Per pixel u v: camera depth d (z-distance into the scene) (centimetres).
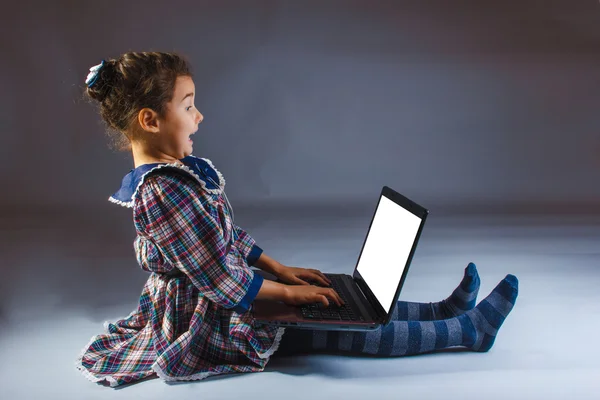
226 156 474
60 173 454
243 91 470
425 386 171
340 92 477
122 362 178
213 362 178
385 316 166
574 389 170
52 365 187
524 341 204
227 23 462
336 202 446
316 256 307
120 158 458
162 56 166
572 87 497
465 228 373
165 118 164
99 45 451
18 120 446
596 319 225
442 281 270
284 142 477
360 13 470
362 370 181
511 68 489
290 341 180
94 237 352
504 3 481
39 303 245
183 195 161
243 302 166
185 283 173
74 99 449
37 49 442
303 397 164
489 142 495
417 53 480
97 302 246
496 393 167
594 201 455
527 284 264
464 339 188
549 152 498
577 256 311
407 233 174
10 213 410
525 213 417
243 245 197
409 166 489
